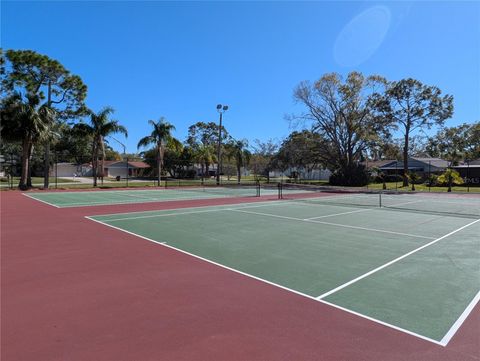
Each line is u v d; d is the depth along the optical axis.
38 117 28.28
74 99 38.28
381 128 40.06
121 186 35.25
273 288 5.43
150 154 64.62
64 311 4.49
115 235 9.59
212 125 81.56
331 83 41.75
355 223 12.03
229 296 5.07
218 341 3.73
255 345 3.65
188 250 7.88
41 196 23.09
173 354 3.46
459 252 7.86
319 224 11.74
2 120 27.41
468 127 71.56
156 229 10.56
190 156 60.31
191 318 4.31
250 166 54.91
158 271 6.27
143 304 4.74
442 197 25.78
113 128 32.91
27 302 4.79
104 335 3.85
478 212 15.56
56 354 3.44
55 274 6.04
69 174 68.62
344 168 42.84
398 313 4.49
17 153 52.00
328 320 4.27
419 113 37.94
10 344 3.63
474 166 45.78
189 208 16.38
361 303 4.82
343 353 3.49
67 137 63.12
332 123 42.94
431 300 4.94
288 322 4.21
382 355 3.46
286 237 9.46
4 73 34.72
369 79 40.50
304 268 6.52
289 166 47.12
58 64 35.69
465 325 4.14
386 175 54.50
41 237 9.27
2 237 9.25
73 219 12.56
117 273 6.13
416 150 79.12
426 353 3.50
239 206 17.50
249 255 7.46
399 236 9.73
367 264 6.82
